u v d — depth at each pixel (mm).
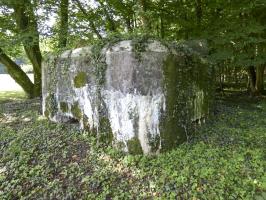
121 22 11547
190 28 10625
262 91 13586
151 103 5539
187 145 6000
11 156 5727
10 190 4750
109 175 5020
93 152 5750
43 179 4996
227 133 6688
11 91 16125
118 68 5629
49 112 7840
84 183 4848
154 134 5617
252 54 9180
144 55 5465
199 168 5008
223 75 16688
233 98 12156
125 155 5633
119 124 5754
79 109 6781
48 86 7867
